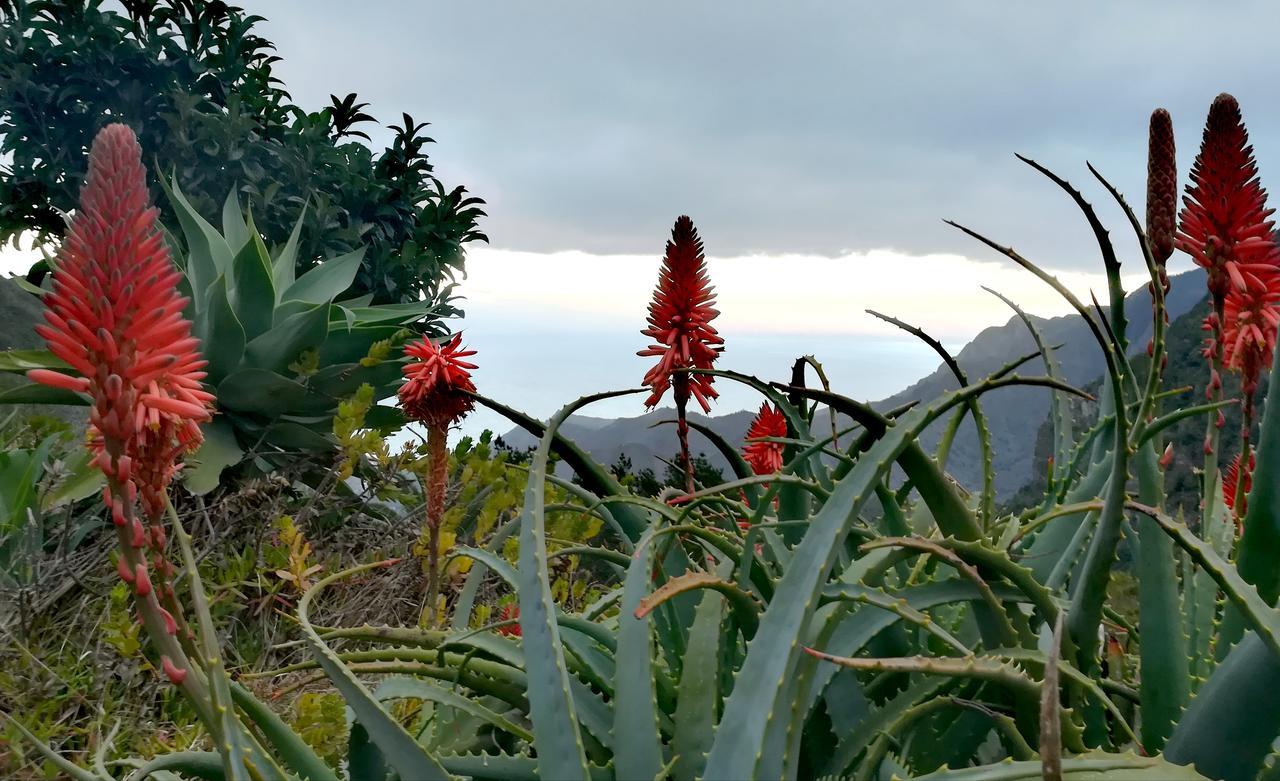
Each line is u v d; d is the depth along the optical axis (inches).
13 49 382.0
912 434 56.0
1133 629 89.7
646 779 57.9
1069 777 51.6
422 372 136.8
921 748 67.9
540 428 80.1
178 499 207.9
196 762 65.7
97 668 133.7
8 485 190.1
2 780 112.3
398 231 412.2
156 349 58.4
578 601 172.2
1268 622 51.7
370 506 240.8
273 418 238.4
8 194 398.0
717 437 92.9
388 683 73.1
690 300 125.4
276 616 180.5
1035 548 82.1
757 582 73.3
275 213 384.5
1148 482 70.1
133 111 391.9
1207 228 87.3
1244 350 89.3
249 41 423.8
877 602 56.9
